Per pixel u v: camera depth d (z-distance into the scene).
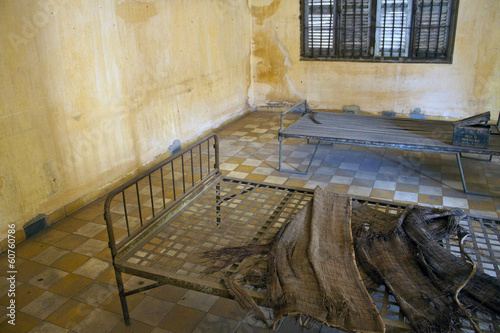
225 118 7.03
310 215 2.96
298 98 7.64
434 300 2.10
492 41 6.11
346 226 2.80
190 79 5.85
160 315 2.77
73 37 3.93
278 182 4.79
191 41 5.75
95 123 4.32
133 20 4.65
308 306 2.04
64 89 3.91
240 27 7.13
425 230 2.70
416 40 6.58
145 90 4.98
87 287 3.08
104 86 4.37
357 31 6.85
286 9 7.17
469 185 4.61
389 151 5.80
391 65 6.80
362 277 2.32
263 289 2.28
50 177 3.89
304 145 6.07
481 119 4.21
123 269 2.51
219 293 2.27
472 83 6.42
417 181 4.76
